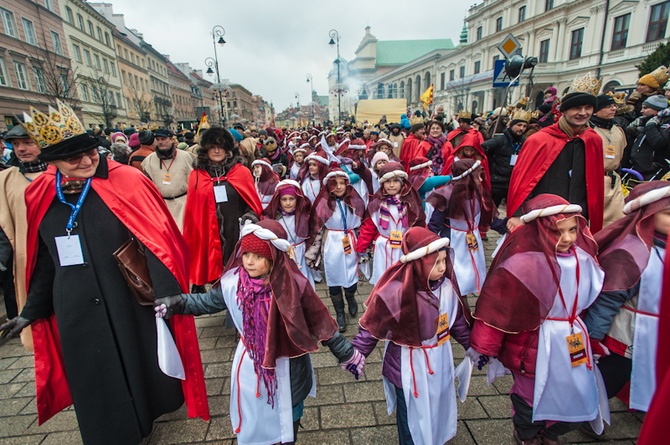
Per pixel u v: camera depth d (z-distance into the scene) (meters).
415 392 2.03
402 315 1.96
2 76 22.58
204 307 2.18
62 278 2.15
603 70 29.75
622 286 2.01
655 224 2.02
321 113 110.31
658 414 0.73
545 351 2.00
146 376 2.40
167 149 4.83
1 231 3.09
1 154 6.28
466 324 2.21
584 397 2.02
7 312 4.08
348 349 2.07
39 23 26.81
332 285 3.95
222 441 2.57
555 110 6.50
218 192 3.99
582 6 30.88
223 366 3.42
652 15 26.19
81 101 31.39
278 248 1.92
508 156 5.79
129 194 2.27
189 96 70.25
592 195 3.44
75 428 2.77
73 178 2.17
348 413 2.77
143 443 2.56
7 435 2.71
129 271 2.17
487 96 39.53
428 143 8.31
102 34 37.62
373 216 3.73
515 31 38.22
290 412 2.03
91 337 2.18
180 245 2.53
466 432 2.54
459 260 3.87
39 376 2.37
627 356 2.18
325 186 3.89
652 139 4.75
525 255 1.99
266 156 10.98
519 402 2.20
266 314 1.97
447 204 3.86
